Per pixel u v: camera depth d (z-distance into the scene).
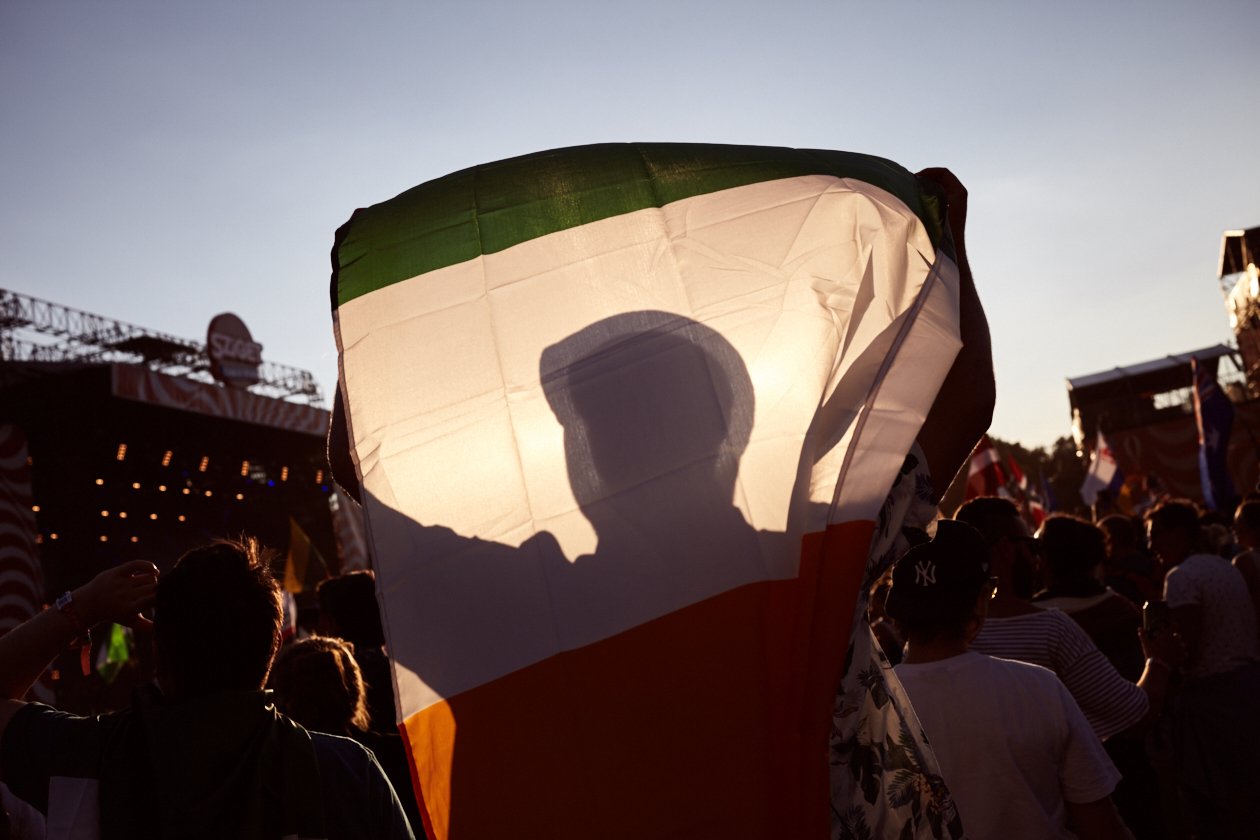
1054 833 2.30
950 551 2.45
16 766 1.68
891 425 1.74
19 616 18.05
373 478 1.73
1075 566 4.07
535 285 1.82
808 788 1.56
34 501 22.20
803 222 1.86
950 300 1.87
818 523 1.66
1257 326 39.12
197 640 1.71
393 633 1.65
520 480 1.71
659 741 1.58
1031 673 2.40
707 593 1.64
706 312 1.79
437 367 1.78
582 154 1.98
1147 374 40.62
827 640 1.61
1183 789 4.50
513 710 1.61
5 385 20.52
